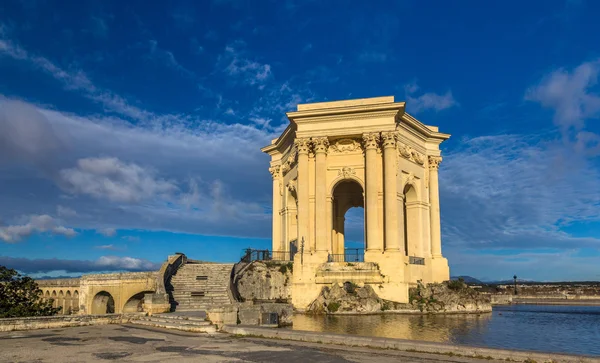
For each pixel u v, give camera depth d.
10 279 36.25
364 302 40.28
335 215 57.31
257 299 40.28
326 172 46.91
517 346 25.17
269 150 59.25
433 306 42.28
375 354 16.56
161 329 25.42
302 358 15.96
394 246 43.16
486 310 45.81
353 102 46.94
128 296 44.47
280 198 57.41
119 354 17.12
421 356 16.11
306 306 42.56
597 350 24.19
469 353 15.92
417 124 49.94
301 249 43.91
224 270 42.84
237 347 18.45
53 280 60.25
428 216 51.59
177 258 44.97
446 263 51.31
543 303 74.31
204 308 34.44
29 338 21.77
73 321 27.23
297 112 46.59
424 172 52.34
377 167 45.50
